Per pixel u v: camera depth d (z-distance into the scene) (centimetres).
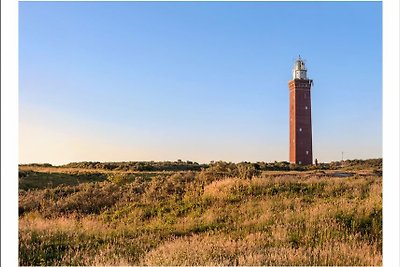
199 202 1606
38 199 1859
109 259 815
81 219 1486
